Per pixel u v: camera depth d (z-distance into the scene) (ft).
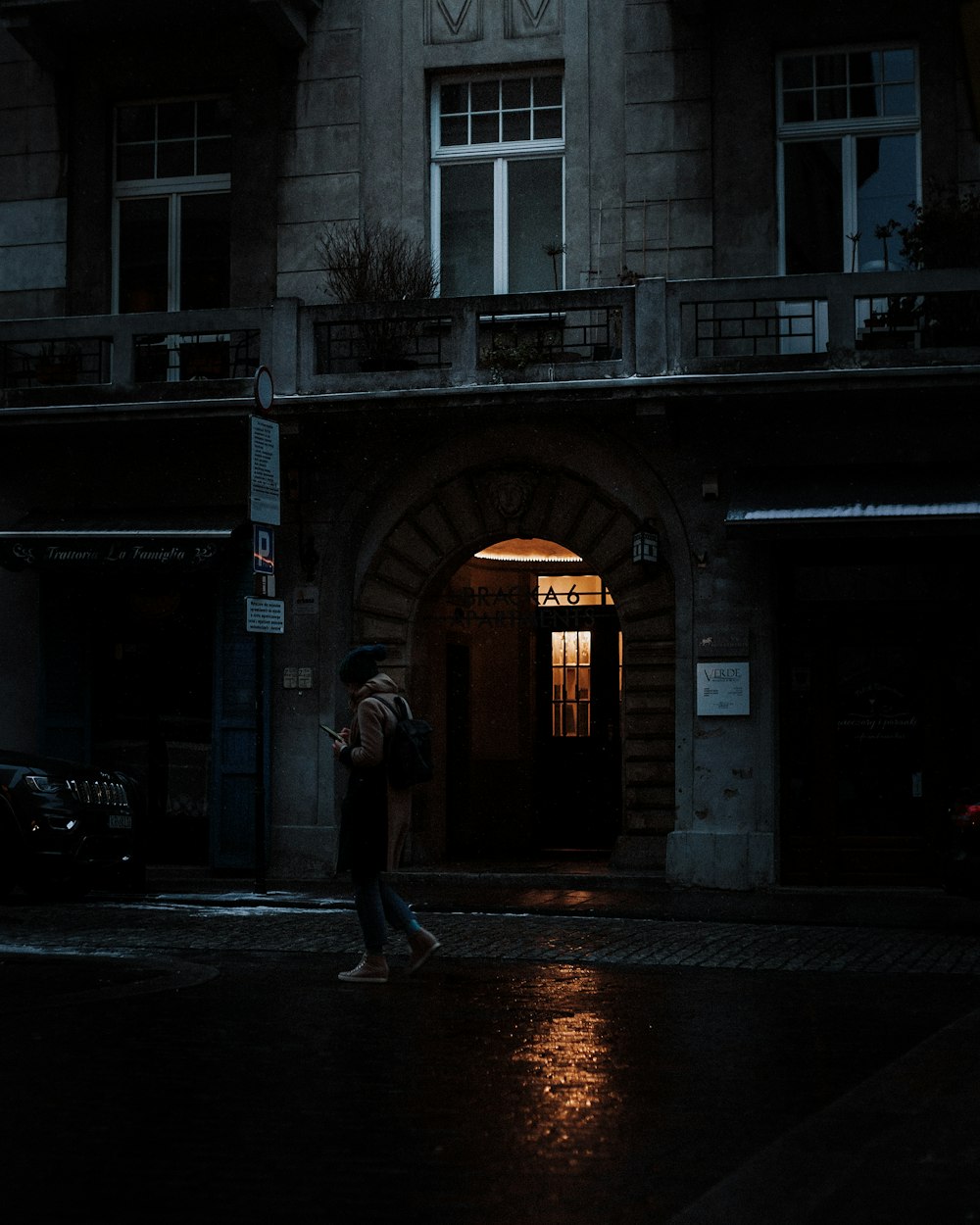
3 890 43.11
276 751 53.78
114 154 58.54
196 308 57.57
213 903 44.09
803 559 50.67
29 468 56.59
